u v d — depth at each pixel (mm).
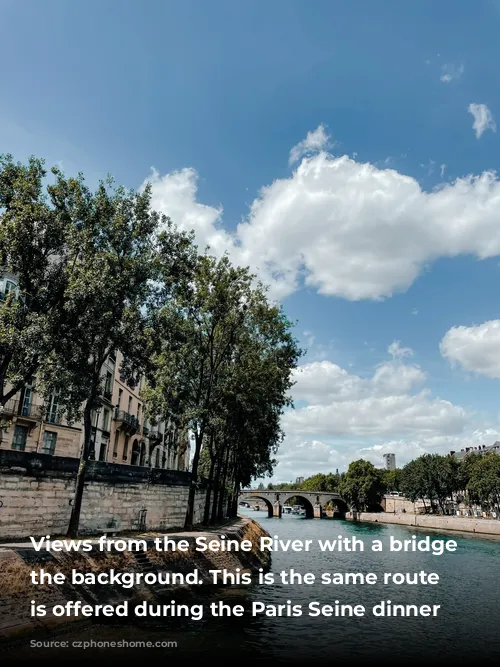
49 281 19688
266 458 48188
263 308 34750
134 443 52500
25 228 18500
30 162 19391
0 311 17922
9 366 19328
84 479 21703
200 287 31109
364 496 117188
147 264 21797
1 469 19359
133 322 21625
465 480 90500
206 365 34562
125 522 27016
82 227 21266
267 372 36406
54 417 36125
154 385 29828
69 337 19953
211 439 38312
